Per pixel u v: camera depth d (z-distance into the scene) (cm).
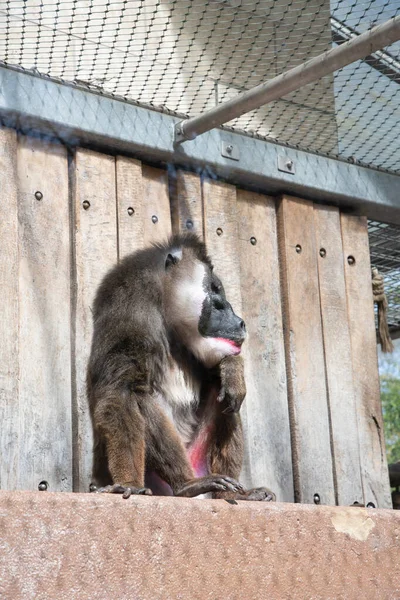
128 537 374
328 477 675
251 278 683
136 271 552
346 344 714
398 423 1719
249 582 404
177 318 555
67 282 595
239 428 548
